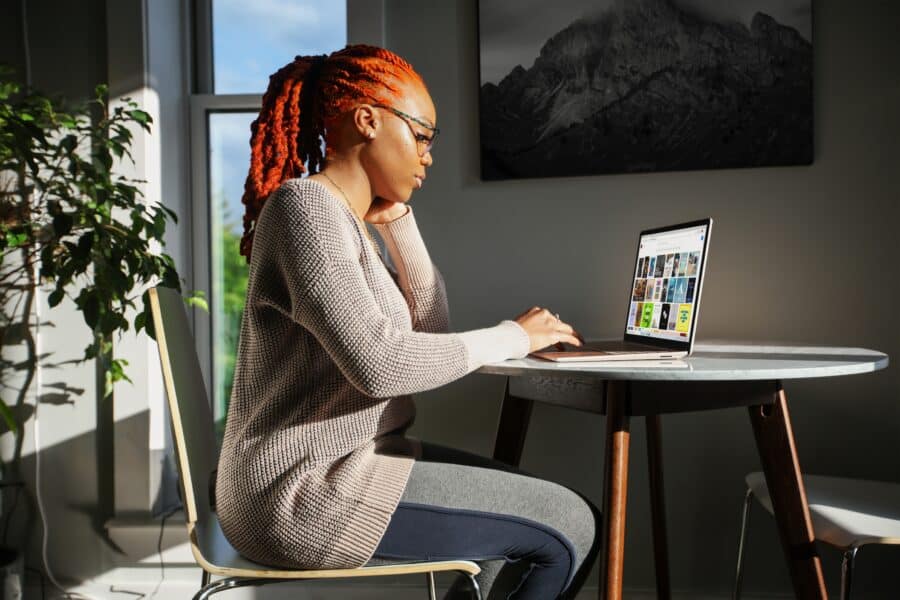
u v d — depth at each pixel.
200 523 1.26
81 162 1.95
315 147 1.28
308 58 1.27
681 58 2.00
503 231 2.09
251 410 1.09
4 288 2.16
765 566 2.01
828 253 1.99
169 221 2.23
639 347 1.57
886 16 1.96
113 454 2.18
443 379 1.08
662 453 1.99
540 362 1.30
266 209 1.08
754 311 2.01
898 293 1.96
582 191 2.06
